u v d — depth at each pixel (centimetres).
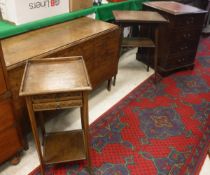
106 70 211
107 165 153
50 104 112
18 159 149
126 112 204
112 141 173
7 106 126
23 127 152
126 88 240
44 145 148
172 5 259
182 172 151
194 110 213
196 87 250
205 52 338
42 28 182
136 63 295
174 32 235
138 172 150
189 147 171
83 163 154
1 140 131
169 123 195
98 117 196
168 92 238
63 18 196
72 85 110
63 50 152
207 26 409
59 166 150
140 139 176
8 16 171
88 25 194
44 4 180
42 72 120
